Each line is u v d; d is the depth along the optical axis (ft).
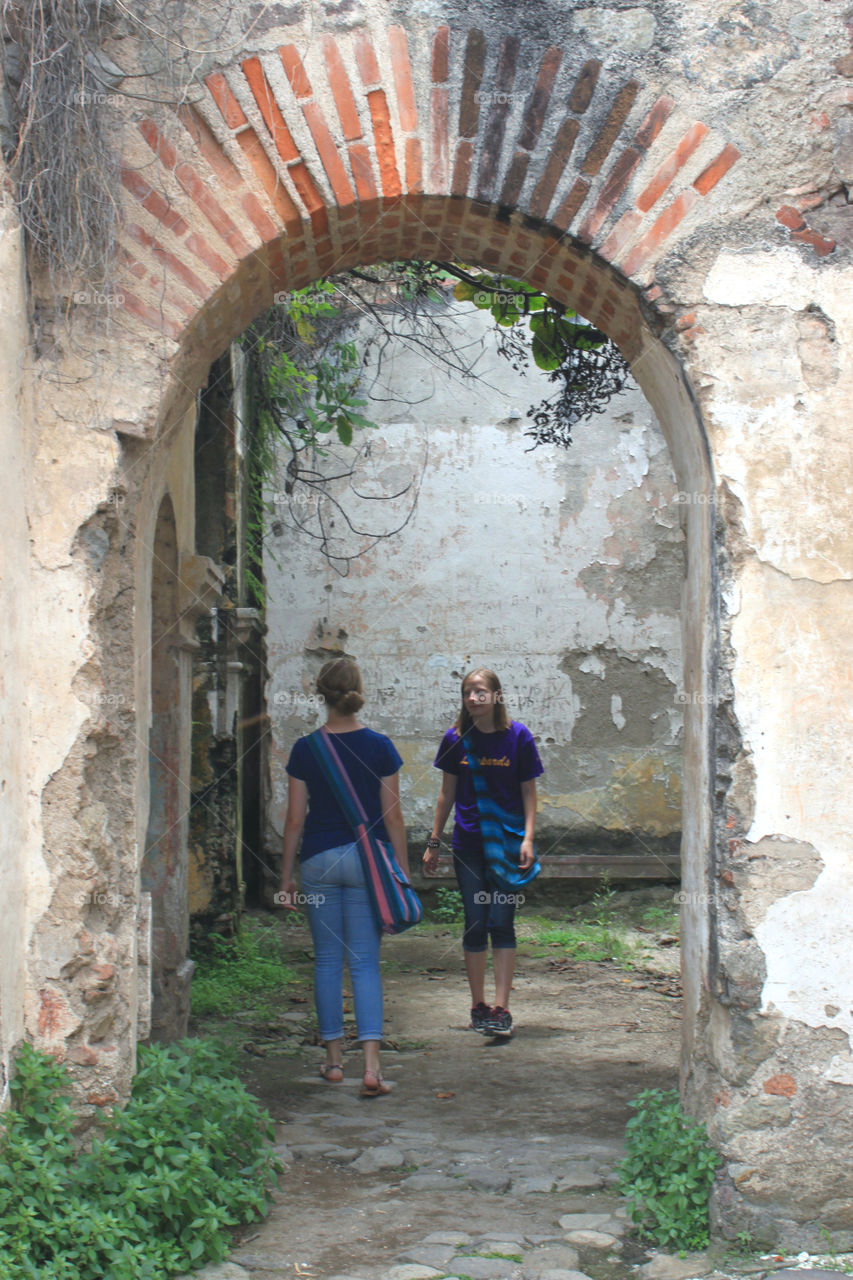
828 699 10.94
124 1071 10.87
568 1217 11.07
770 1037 10.69
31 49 10.39
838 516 11.08
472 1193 11.71
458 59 11.45
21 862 10.43
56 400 10.89
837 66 11.41
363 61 11.40
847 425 11.16
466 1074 16.03
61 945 10.57
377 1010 15.12
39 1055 10.34
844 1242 10.39
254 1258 10.16
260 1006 20.27
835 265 11.29
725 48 11.44
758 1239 10.41
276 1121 13.92
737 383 11.20
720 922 10.91
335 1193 11.71
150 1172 10.30
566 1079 15.76
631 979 22.89
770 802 10.89
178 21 11.20
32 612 10.73
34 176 10.46
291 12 11.35
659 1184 11.07
